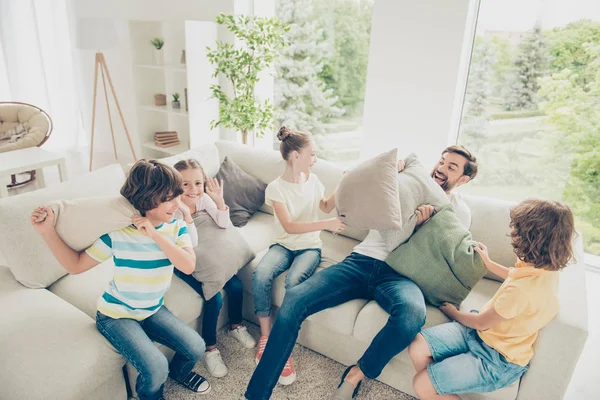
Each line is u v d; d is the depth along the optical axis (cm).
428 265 167
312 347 194
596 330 222
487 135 278
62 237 140
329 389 175
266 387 162
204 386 171
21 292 165
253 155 245
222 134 381
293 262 189
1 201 168
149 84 391
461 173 188
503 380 140
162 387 159
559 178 267
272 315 199
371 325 164
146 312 152
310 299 165
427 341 150
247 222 231
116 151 444
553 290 136
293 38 338
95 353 142
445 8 241
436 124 266
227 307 205
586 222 268
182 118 398
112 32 354
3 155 305
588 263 272
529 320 136
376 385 179
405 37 260
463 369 142
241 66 301
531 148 269
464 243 167
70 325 149
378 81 279
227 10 335
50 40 447
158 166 139
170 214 145
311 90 346
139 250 144
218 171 236
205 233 185
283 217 186
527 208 140
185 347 154
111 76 434
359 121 333
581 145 254
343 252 208
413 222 176
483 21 254
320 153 361
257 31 304
